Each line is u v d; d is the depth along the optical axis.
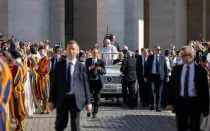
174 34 46.38
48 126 24.78
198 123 17.86
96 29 45.41
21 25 40.75
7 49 27.56
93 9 46.31
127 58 32.28
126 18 44.75
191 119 17.80
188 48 17.97
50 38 42.94
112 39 39.66
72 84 17.80
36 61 29.22
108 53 36.44
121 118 27.69
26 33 40.88
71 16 50.00
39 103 29.25
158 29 46.31
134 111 30.75
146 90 33.06
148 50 35.28
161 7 46.22
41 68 28.89
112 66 34.69
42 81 28.92
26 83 26.62
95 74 27.30
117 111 30.70
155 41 46.34
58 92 17.89
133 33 44.31
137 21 44.31
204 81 17.75
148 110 31.19
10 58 21.84
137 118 27.69
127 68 32.16
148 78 30.61
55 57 30.44
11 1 40.59
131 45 44.31
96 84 27.38
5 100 13.39
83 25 47.00
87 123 25.88
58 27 43.06
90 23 46.50
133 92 32.22
